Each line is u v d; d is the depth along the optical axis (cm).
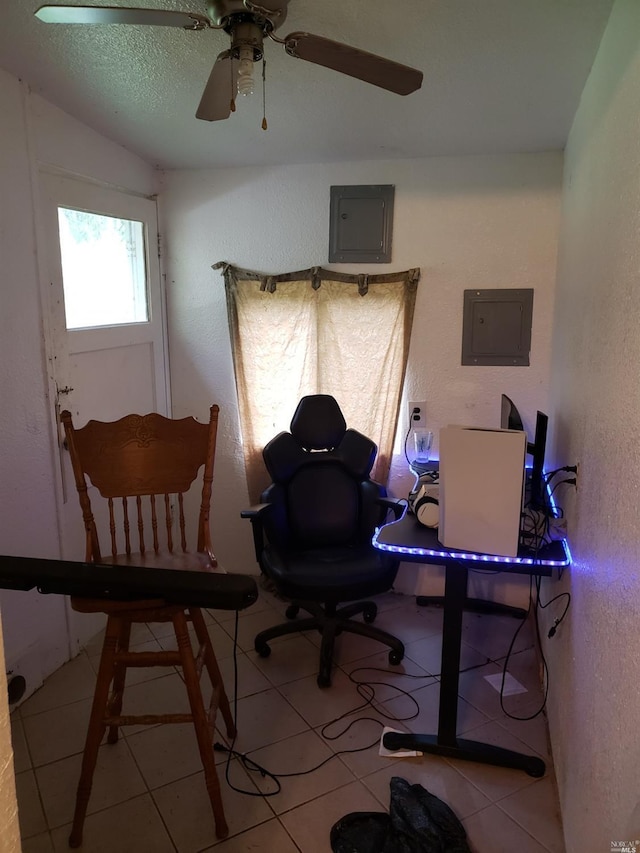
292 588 247
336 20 169
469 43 180
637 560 113
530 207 287
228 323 323
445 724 211
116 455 203
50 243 242
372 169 299
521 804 192
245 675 259
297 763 209
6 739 66
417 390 313
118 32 180
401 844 175
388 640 267
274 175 308
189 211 319
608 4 157
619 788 118
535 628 290
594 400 165
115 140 276
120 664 176
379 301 305
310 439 287
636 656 111
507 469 185
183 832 182
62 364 252
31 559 154
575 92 213
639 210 123
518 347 299
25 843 177
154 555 202
